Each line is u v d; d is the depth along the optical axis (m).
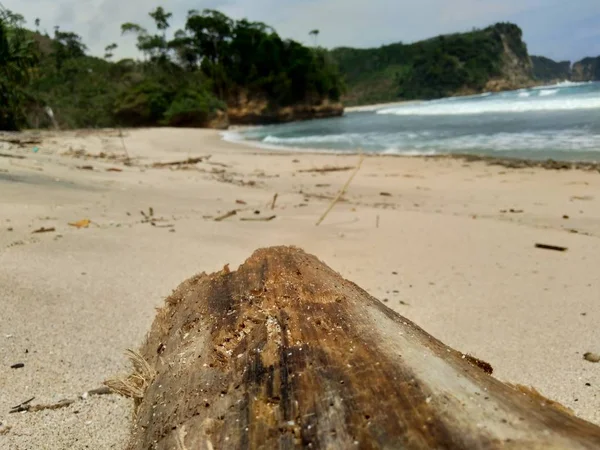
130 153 18.12
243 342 1.90
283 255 2.67
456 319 3.80
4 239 5.13
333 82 65.75
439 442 1.22
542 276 4.60
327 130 33.41
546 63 179.88
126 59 60.88
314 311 2.01
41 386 2.76
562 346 3.28
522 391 1.73
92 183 8.84
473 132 21.89
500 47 123.69
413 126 28.94
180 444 1.52
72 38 67.31
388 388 1.45
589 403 2.65
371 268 5.06
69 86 54.88
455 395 1.39
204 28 61.56
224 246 5.68
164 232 6.10
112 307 3.84
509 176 11.31
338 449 1.28
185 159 16.42
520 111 31.39
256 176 12.73
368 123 36.59
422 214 7.55
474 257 5.29
